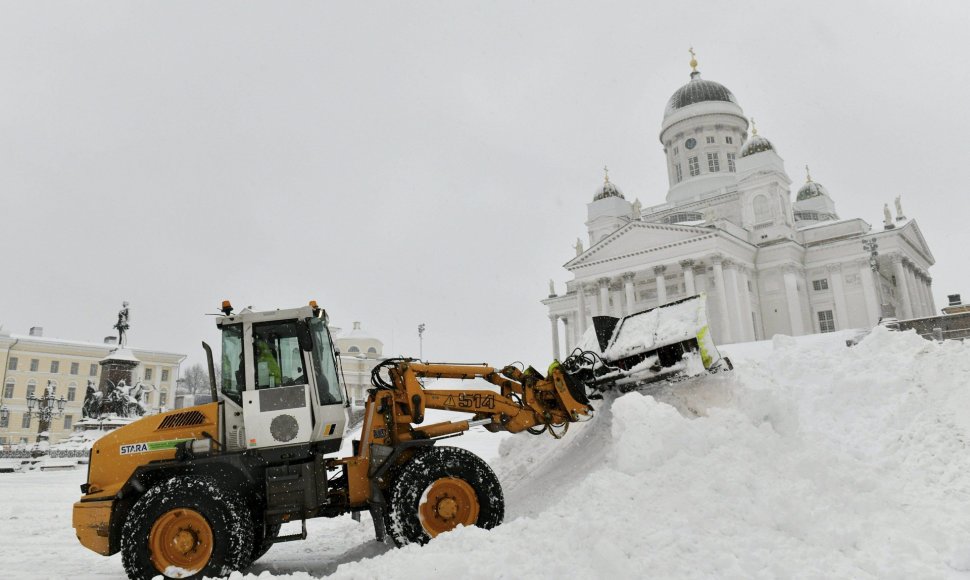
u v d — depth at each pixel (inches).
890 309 1861.5
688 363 296.4
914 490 219.6
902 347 315.9
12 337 2541.8
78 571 275.1
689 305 314.8
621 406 250.8
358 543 317.7
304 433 249.1
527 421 281.9
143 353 2861.7
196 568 220.7
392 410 264.7
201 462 237.1
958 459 232.8
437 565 180.5
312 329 265.6
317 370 259.4
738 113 2396.7
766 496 197.2
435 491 236.5
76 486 718.5
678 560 171.2
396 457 251.9
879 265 1998.0
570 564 173.5
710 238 1833.2
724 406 278.7
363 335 3334.2
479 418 281.3
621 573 166.1
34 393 2549.2
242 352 257.8
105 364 1368.1
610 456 254.5
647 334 317.1
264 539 241.9
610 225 2335.1
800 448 230.2
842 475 211.6
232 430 252.2
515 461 376.2
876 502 202.1
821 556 173.6
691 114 2395.4
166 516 223.1
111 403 1336.1
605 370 328.5
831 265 2030.0
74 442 1254.9
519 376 289.0
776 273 2005.4
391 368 276.8
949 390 269.3
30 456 1269.7
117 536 236.8
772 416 259.1
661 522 189.3
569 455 335.9
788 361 343.3
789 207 2107.5
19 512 483.5
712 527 187.3
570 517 197.8
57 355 2655.0
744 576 162.4
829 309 2027.6
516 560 179.5
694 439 228.5
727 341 1756.9
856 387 302.0
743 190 2087.8
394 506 234.1
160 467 235.8
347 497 260.2
